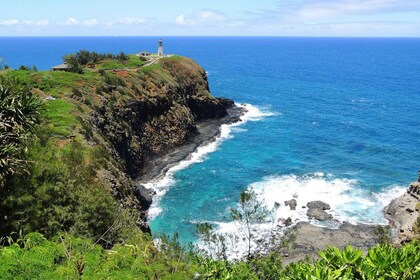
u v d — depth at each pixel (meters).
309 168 63.62
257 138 80.12
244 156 69.00
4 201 23.70
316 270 11.05
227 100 107.06
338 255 11.98
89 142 44.38
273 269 22.95
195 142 75.50
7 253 15.15
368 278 11.20
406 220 45.41
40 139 29.31
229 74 199.38
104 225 25.75
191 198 52.00
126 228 26.58
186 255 23.73
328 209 49.03
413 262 11.26
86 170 35.94
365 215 47.81
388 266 11.33
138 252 19.03
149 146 66.94
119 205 31.83
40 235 17.73
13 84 29.52
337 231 43.62
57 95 55.19
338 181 58.41
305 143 77.62
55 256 16.34
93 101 58.38
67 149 37.19
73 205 26.31
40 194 24.95
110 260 16.78
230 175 60.09
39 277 14.55
